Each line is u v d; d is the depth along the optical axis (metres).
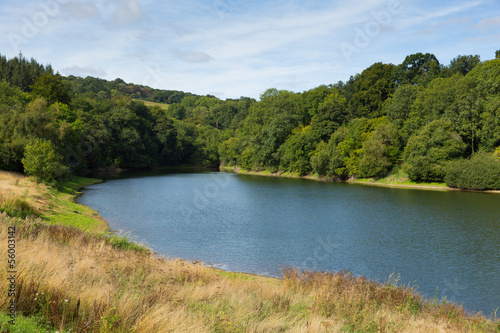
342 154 76.00
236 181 75.25
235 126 154.75
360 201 44.34
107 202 41.66
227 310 8.27
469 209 37.47
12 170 45.38
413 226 29.59
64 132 56.16
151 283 10.40
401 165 69.62
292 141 91.50
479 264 19.95
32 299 6.00
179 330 6.04
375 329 8.41
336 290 11.28
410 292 11.91
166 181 72.56
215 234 26.84
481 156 57.03
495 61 64.06
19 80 100.12
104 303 6.48
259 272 18.48
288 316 8.50
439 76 88.19
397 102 77.88
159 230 27.83
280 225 30.36
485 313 14.09
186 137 133.12
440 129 61.38
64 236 14.72
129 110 114.69
